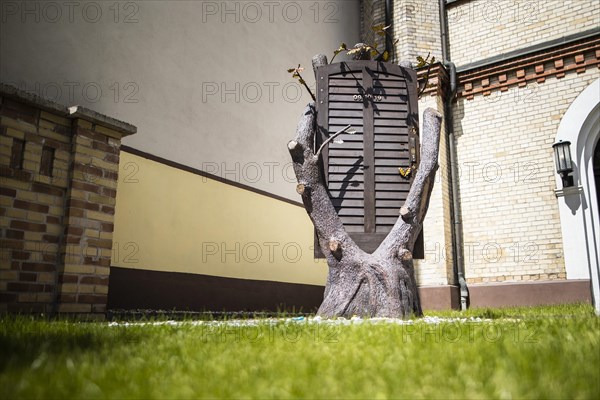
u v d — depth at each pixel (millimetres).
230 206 6672
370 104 4578
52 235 3910
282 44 8227
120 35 5496
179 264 5742
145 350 1774
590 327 2455
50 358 1497
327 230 4148
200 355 1675
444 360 1545
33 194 3812
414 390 1158
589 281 7020
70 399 1072
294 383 1221
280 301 7395
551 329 2426
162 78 5938
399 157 4492
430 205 8023
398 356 1625
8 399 1061
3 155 3650
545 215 7582
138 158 5426
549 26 8141
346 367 1450
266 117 7637
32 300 3705
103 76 5254
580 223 7227
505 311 5891
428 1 9227
